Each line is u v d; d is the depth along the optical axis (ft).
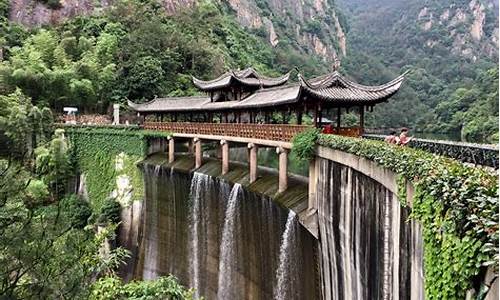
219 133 119.55
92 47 228.84
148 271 143.33
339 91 85.40
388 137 69.51
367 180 54.13
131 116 211.41
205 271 118.42
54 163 155.33
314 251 76.59
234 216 105.40
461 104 258.37
